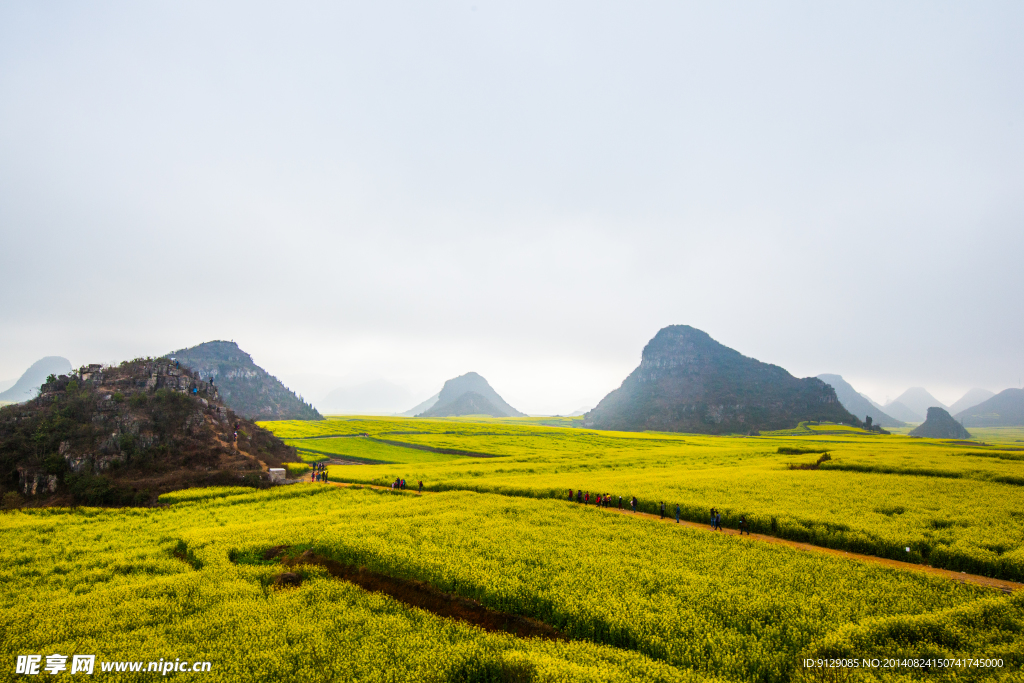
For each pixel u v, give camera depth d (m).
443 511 44.94
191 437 73.38
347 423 176.62
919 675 17.03
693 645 19.50
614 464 91.69
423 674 18.20
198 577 28.67
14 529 42.50
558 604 23.19
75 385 74.25
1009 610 21.23
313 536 36.09
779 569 28.08
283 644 20.55
